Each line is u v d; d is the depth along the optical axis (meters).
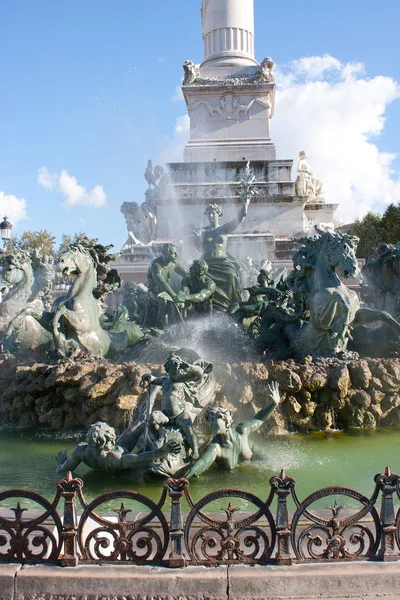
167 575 4.52
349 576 4.50
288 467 8.41
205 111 27.81
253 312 14.43
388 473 4.79
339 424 11.05
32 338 14.35
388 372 11.20
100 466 7.73
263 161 26.77
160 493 7.21
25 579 4.52
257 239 24.94
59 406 11.11
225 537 4.70
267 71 27.59
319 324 12.05
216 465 8.14
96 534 4.74
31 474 8.30
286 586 4.48
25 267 17.69
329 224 32.75
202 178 26.86
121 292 24.83
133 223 29.61
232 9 28.42
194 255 23.69
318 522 4.75
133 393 9.93
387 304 14.27
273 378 10.53
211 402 9.97
